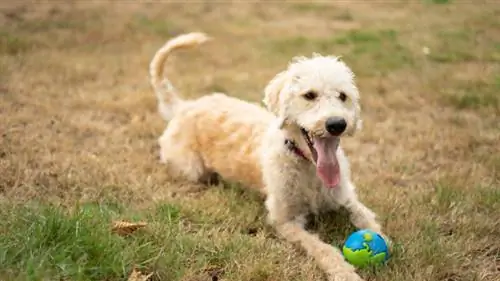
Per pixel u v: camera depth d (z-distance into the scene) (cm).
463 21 346
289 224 148
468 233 144
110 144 182
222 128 166
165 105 185
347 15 372
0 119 188
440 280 132
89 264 127
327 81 141
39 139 179
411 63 259
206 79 236
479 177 166
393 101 212
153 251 133
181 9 386
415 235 142
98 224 135
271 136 152
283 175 148
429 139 186
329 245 139
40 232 129
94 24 322
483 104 208
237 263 132
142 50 279
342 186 150
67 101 206
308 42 296
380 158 179
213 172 171
